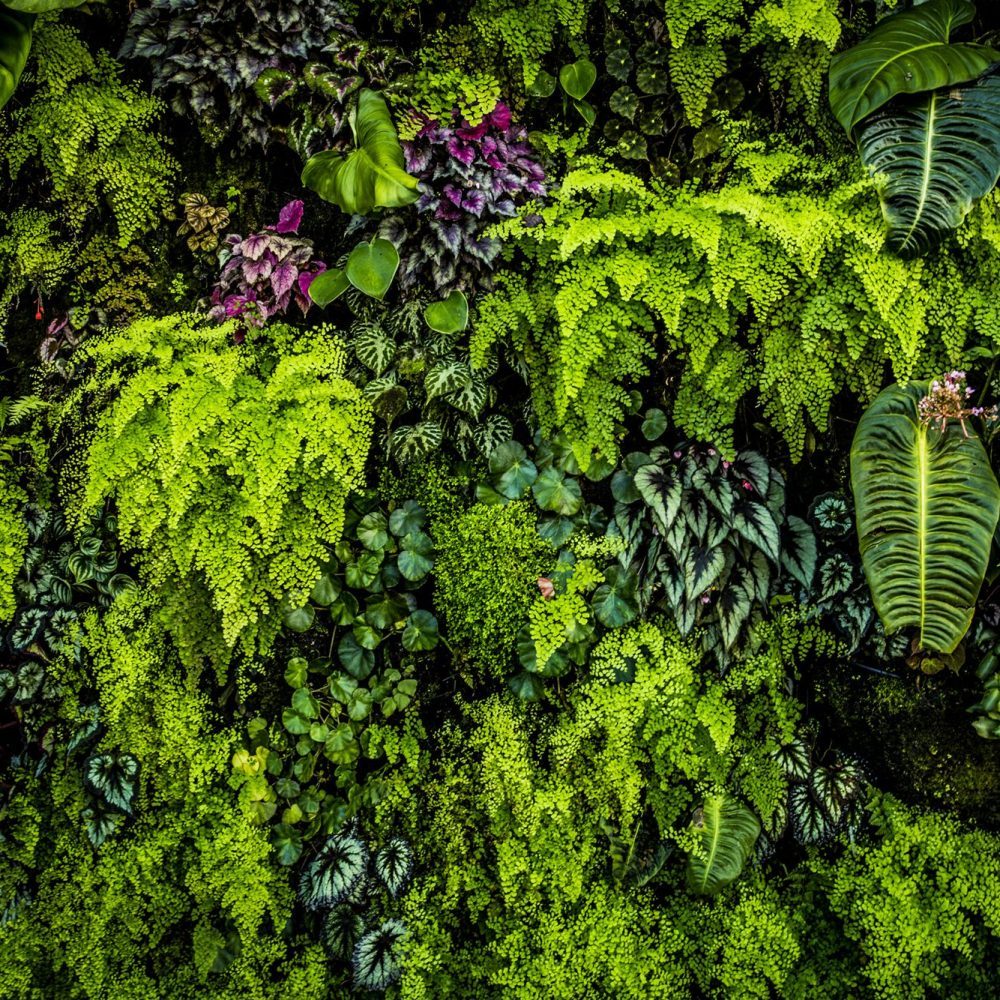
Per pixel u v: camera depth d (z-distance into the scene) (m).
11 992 3.29
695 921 3.29
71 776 3.36
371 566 3.24
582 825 3.25
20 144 2.79
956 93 2.45
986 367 2.96
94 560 3.26
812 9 2.48
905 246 2.47
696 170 2.96
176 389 2.76
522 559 3.17
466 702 3.43
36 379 3.16
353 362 3.06
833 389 2.79
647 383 3.23
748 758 3.20
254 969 3.34
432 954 3.31
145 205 2.97
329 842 3.43
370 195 2.56
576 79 2.80
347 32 2.76
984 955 3.21
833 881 3.29
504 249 2.81
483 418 3.19
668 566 3.10
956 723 3.34
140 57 2.75
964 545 2.82
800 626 3.28
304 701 3.32
